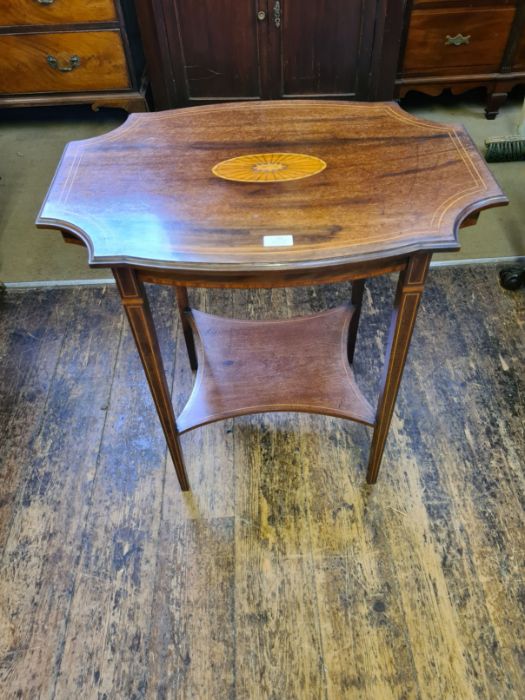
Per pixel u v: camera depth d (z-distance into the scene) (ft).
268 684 3.34
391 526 4.00
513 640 3.47
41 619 3.63
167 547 3.95
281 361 4.39
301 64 6.72
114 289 5.86
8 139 8.02
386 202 2.89
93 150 3.38
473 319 5.41
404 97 8.56
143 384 4.95
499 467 4.31
